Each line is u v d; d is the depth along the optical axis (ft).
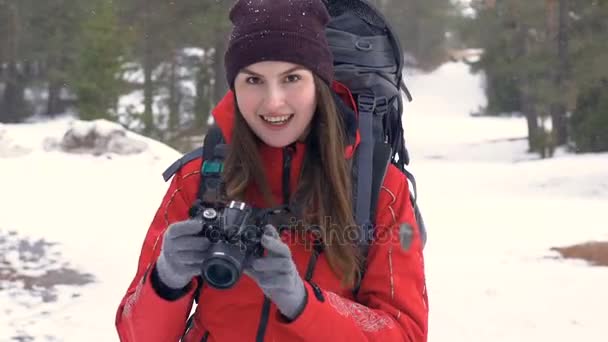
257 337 5.14
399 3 198.90
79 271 23.38
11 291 20.88
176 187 5.51
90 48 74.13
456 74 207.62
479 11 111.75
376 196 5.37
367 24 6.52
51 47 117.08
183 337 5.61
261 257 4.42
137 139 44.14
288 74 5.02
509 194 56.44
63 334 17.72
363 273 5.39
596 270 26.21
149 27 80.07
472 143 116.98
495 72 108.47
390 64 6.42
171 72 93.20
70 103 128.16
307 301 4.62
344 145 5.38
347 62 6.25
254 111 5.11
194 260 4.38
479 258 28.60
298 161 5.37
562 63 88.33
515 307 21.30
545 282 24.40
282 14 5.05
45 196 34.01
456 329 19.22
